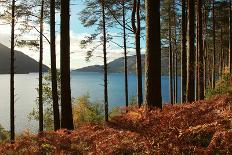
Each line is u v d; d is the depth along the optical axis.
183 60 23.55
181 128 10.24
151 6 12.90
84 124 15.88
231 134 8.34
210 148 8.23
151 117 12.34
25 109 91.62
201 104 13.98
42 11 23.62
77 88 169.12
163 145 8.84
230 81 16.44
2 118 73.62
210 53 55.34
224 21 42.91
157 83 12.97
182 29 23.58
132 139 10.16
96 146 10.69
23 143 13.14
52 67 20.86
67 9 16.17
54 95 20.70
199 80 22.09
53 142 12.47
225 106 11.87
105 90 28.80
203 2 35.84
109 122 14.59
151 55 12.93
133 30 22.25
